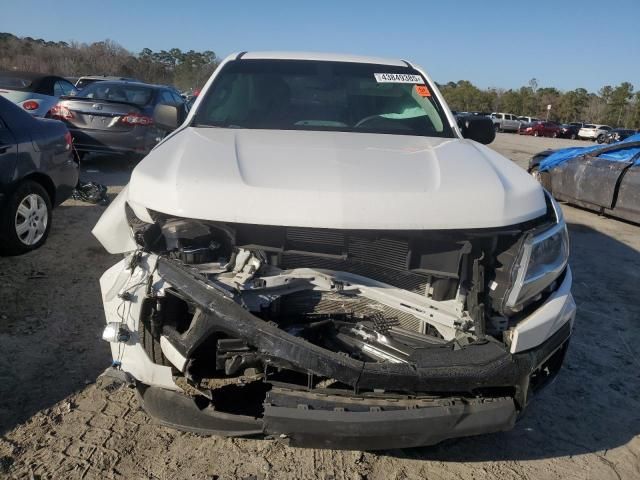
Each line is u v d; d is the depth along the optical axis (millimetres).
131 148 8953
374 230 2297
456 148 3119
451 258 2367
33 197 5027
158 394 2414
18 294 4145
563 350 2756
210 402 2348
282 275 2396
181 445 2723
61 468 2498
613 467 2807
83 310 3979
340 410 2139
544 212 2611
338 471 2635
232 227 2346
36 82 10664
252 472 2578
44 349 3428
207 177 2379
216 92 3744
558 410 3270
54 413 2859
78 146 8891
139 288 2400
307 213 2254
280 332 2137
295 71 3947
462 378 2160
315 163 2586
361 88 3883
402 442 2186
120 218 2717
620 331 4395
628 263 6242
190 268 2326
